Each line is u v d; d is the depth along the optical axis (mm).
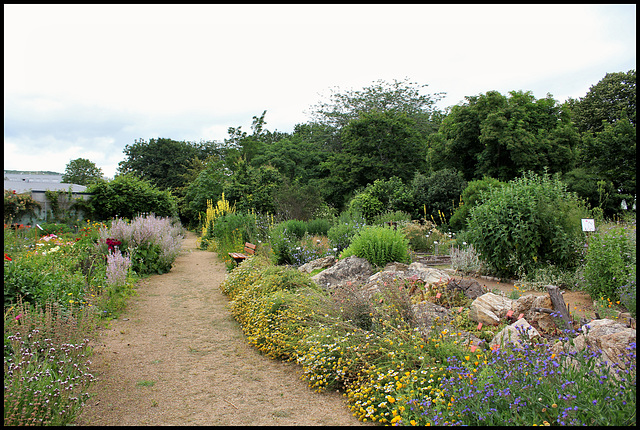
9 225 11352
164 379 4000
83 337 4426
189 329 5668
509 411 2600
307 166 34625
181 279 9562
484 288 6113
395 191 19922
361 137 28203
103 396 3578
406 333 4039
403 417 2914
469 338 4113
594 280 6078
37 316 4230
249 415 3297
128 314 6297
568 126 22312
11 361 3422
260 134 40625
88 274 7094
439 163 26375
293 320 4949
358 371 3723
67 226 13633
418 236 12828
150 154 45188
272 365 4430
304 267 9680
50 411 2895
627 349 2977
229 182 22062
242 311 6008
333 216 18984
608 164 20812
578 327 4156
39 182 21625
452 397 2859
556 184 9031
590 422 2363
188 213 30203
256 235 13773
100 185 16062
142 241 9984
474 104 23672
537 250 8125
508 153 21594
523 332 3582
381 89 37219
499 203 8352
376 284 6059
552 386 2668
